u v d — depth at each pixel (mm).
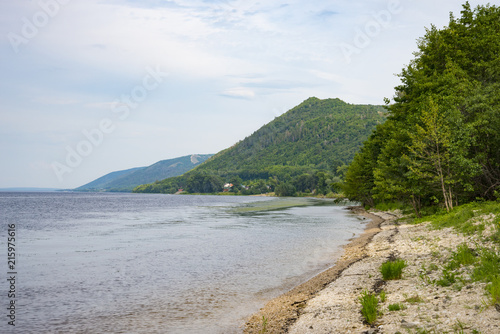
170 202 162000
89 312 13367
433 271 14508
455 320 8977
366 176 68312
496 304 9430
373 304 10805
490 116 29812
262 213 74375
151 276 19188
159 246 30281
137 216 73062
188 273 19688
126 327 11727
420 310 10188
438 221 29406
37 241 35312
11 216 75375
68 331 11445
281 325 11094
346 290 14133
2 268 21891
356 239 30922
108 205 132125
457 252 16141
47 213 85938
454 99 32531
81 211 94625
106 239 36125
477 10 41719
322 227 42750
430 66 44688
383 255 20625
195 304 14094
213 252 26391
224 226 46906
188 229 44531
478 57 38469
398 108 51969
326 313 11508
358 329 9586
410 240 24000
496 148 32125
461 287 11477
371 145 66812
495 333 7848
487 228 19172
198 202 161125
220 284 17156
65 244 32938
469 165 29766
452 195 34312
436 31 43781
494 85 31719
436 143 31344
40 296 15664
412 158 35406
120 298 15211
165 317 12633
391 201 65875
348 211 75938
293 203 131250
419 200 38875
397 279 14484
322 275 17953
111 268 21562
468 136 30375
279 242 30641
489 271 11961
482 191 33781
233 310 13258
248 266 21188
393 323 9539
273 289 16078
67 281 18391
